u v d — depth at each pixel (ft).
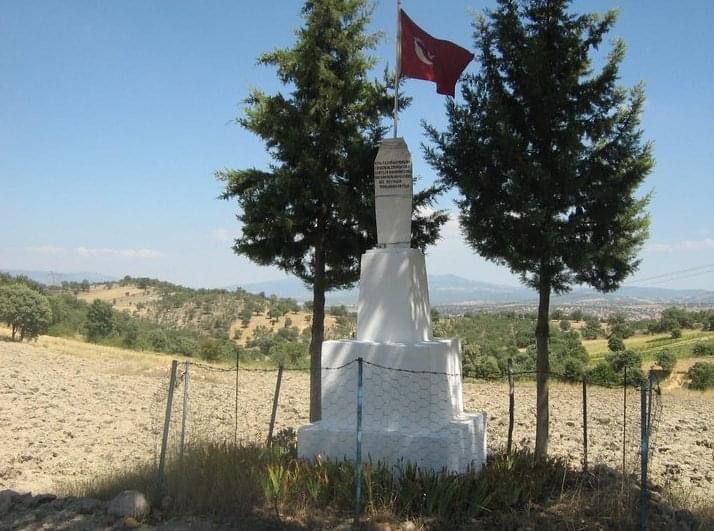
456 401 36.96
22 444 50.57
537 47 36.76
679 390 122.42
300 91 44.42
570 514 28.04
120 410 72.28
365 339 37.29
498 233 37.22
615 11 37.99
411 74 38.75
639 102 37.91
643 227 39.96
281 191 42.42
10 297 181.57
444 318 248.11
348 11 44.52
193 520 27.32
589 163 37.91
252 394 94.32
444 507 27.99
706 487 40.70
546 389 39.55
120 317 265.75
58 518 27.68
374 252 37.86
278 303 448.24
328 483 29.78
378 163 38.65
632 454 46.44
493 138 37.42
